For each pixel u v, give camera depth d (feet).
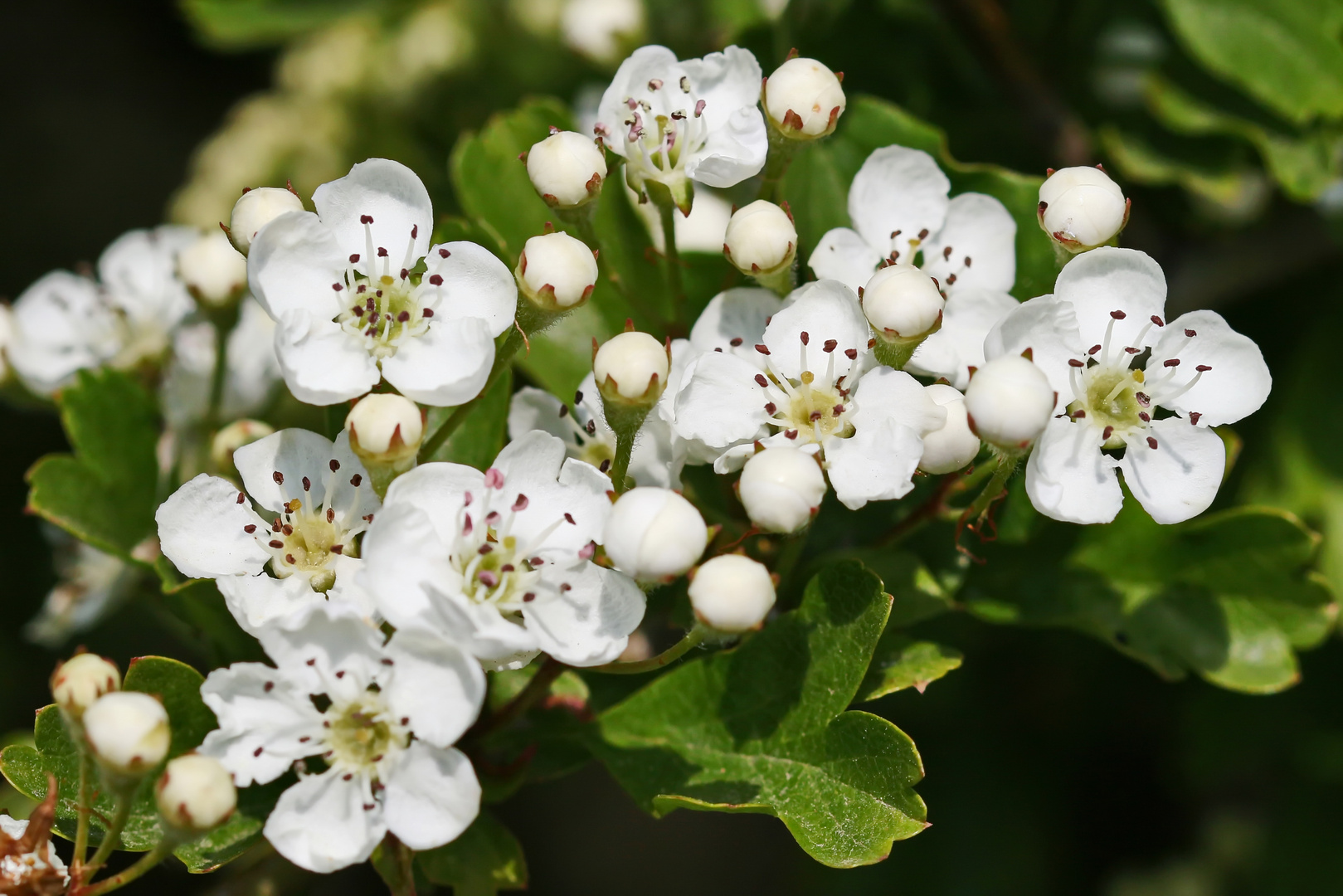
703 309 0.82
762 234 0.77
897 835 0.75
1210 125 0.89
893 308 0.76
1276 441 0.90
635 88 0.79
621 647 0.75
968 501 0.81
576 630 0.75
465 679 0.73
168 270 0.89
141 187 1.54
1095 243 0.77
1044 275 0.81
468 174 0.83
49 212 1.49
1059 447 0.76
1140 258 0.77
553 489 0.76
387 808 0.73
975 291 0.79
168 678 0.76
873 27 0.91
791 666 0.78
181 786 0.73
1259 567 0.80
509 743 0.79
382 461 0.75
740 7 0.95
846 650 0.77
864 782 0.76
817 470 0.75
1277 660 0.80
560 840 1.46
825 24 0.90
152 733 0.73
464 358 0.75
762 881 1.44
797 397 0.77
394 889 0.76
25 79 1.55
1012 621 0.81
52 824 0.74
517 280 0.76
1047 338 0.76
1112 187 0.77
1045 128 0.91
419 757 0.73
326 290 0.76
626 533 0.74
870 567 0.79
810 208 0.83
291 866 0.78
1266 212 0.91
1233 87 0.89
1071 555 0.81
